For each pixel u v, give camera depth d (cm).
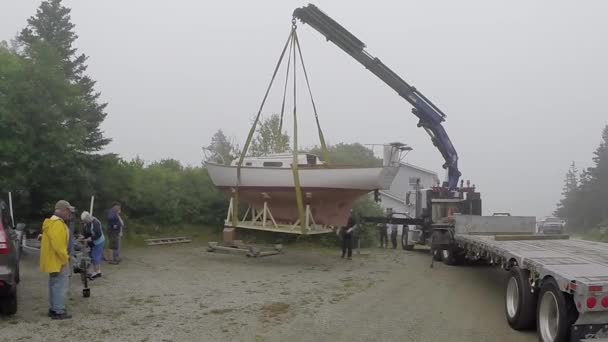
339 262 1491
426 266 1471
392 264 1495
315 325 744
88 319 745
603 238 4225
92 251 1081
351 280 1166
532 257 738
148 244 1692
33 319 738
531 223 1371
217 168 1642
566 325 595
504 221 1370
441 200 1838
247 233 1939
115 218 1315
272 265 1372
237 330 708
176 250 1612
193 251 1598
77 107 1488
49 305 751
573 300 593
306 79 1509
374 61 1816
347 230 1584
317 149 2925
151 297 906
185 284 1042
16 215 1462
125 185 1769
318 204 1541
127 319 751
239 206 1958
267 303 883
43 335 662
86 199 1557
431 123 1922
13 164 1323
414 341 674
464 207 1838
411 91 1889
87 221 1070
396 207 3419
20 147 1308
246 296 939
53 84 1416
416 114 1947
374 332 714
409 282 1166
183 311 808
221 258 1466
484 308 886
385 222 1917
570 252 817
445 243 1442
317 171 1486
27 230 1397
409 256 1755
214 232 1966
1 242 698
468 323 773
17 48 2514
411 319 795
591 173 6097
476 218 1356
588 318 573
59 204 754
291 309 841
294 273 1245
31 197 1462
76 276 1095
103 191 1645
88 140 1802
